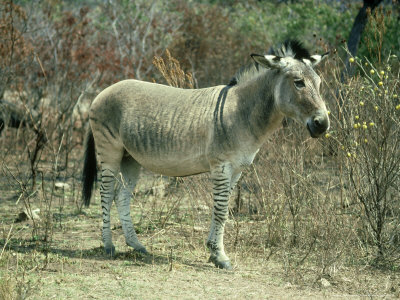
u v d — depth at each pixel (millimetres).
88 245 14961
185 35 36375
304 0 40500
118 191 14844
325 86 16938
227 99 13109
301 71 12070
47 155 26812
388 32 26641
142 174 24688
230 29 37875
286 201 15422
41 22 33250
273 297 10945
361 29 27531
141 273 12406
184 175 13961
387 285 11797
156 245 15133
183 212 18562
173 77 17297
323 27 36531
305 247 14203
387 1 31703
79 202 20297
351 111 14039
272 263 13500
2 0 27438
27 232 16078
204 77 32594
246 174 17516
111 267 12836
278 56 12312
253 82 12914
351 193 14703
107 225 14211
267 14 45062
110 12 38625
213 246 13227
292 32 37781
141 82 14469
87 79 31328
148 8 39438
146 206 19234
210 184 17688
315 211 14625
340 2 40125
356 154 14086
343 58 27172
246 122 12781
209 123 13000
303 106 11906
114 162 14414
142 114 13789
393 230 14031
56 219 17734
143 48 34219
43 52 30422
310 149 16578
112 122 14250
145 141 13672
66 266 12773
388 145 13953
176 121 13414
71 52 30547
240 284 11805
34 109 28172
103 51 33219
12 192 21062
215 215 13133
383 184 13734
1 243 14586
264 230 16047
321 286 11703
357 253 13766
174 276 12242
